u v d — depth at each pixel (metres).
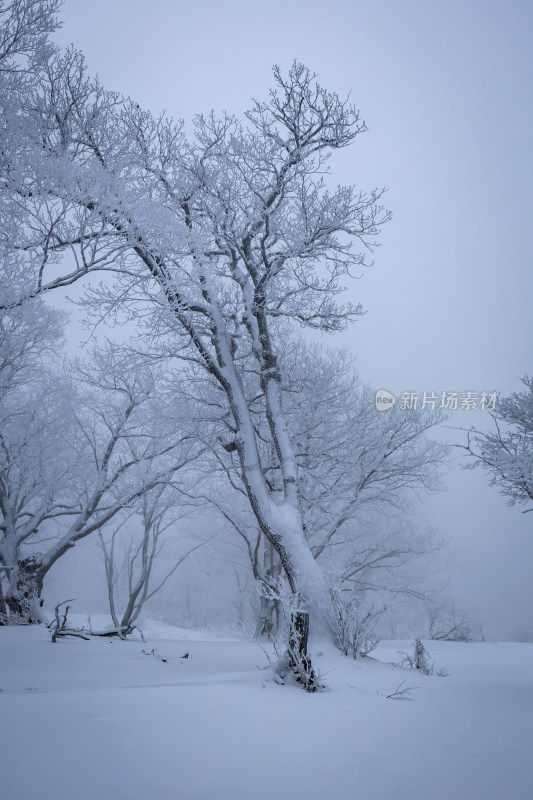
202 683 9.29
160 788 3.85
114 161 14.51
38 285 11.95
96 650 14.84
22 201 11.51
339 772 4.28
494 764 4.55
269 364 17.75
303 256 17.41
